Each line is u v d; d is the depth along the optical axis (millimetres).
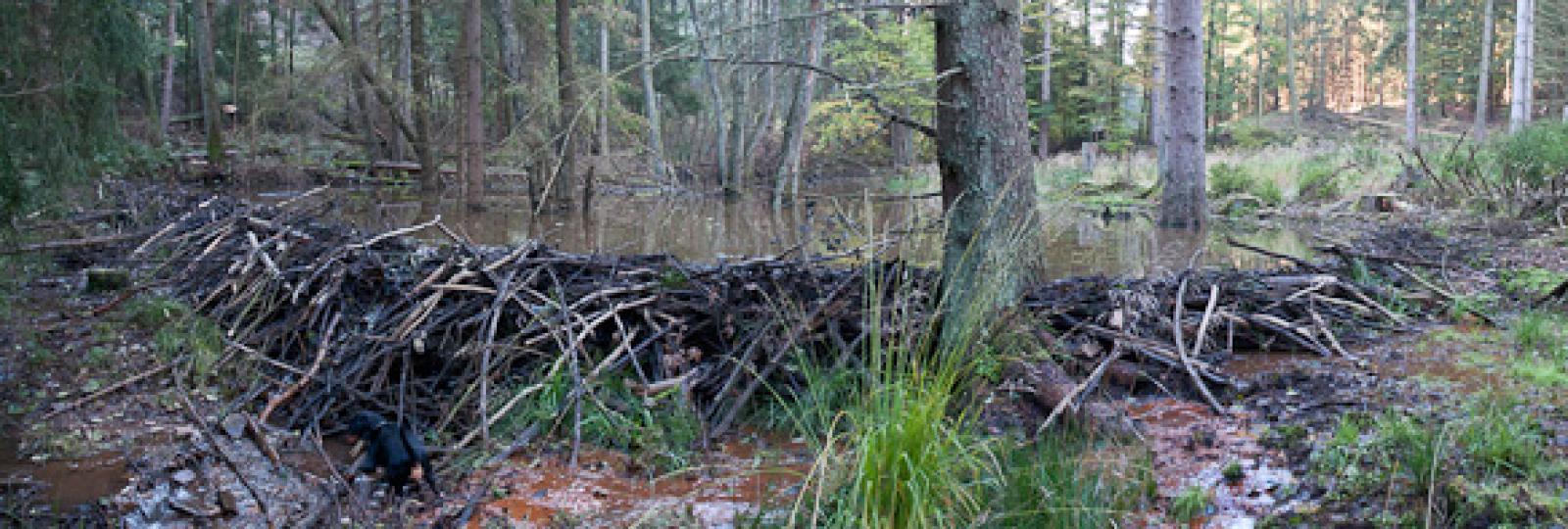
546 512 3699
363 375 4887
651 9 35375
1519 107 22875
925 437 3129
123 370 5160
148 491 3797
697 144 30734
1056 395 4414
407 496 3861
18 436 4316
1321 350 5609
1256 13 43906
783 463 4199
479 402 4695
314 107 23469
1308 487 3525
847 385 4672
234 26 31062
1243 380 5152
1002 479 3436
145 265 7441
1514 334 5652
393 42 20359
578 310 5379
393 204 19016
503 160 16969
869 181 27031
